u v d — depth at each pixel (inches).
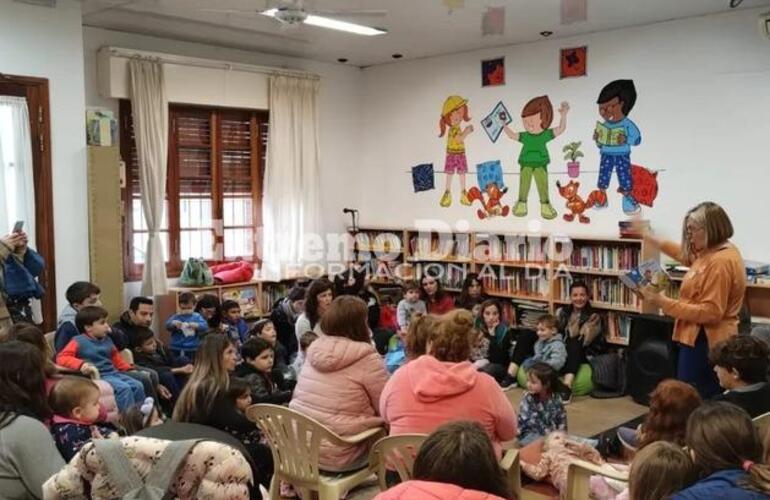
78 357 162.4
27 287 169.6
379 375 119.6
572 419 194.7
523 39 247.3
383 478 106.1
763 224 204.2
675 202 221.6
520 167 259.1
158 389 177.0
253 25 225.3
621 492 93.6
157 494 60.2
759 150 203.3
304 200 278.7
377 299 264.4
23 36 184.1
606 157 236.4
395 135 297.9
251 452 121.3
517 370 222.8
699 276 126.1
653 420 94.6
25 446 80.7
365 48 265.1
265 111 272.5
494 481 59.2
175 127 249.3
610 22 220.7
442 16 211.9
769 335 170.4
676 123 219.6
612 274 229.5
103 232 201.2
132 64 226.5
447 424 63.4
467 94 272.2
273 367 191.2
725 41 207.5
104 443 62.6
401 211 298.4
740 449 70.2
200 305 215.0
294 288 248.5
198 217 259.1
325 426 114.2
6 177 182.9
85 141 197.9
